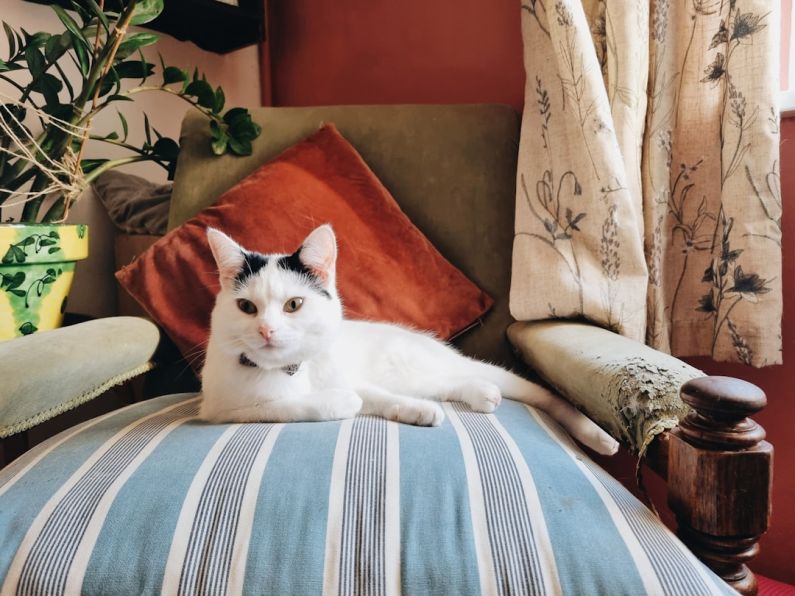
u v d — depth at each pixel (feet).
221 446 2.43
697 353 4.14
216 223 4.16
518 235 4.01
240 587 1.89
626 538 1.96
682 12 3.90
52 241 3.87
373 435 2.52
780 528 4.09
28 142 4.39
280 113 4.88
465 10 5.39
